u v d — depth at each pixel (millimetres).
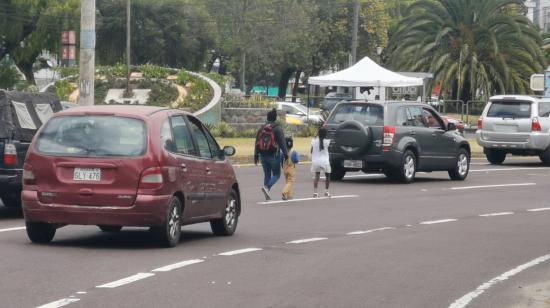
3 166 28328
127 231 26688
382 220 30953
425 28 100250
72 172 22625
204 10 144875
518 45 98625
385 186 43219
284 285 18828
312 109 111062
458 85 96188
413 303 17453
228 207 26422
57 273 19344
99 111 23219
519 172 53094
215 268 20594
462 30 97812
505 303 17766
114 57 140875
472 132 87875
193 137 24766
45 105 30953
